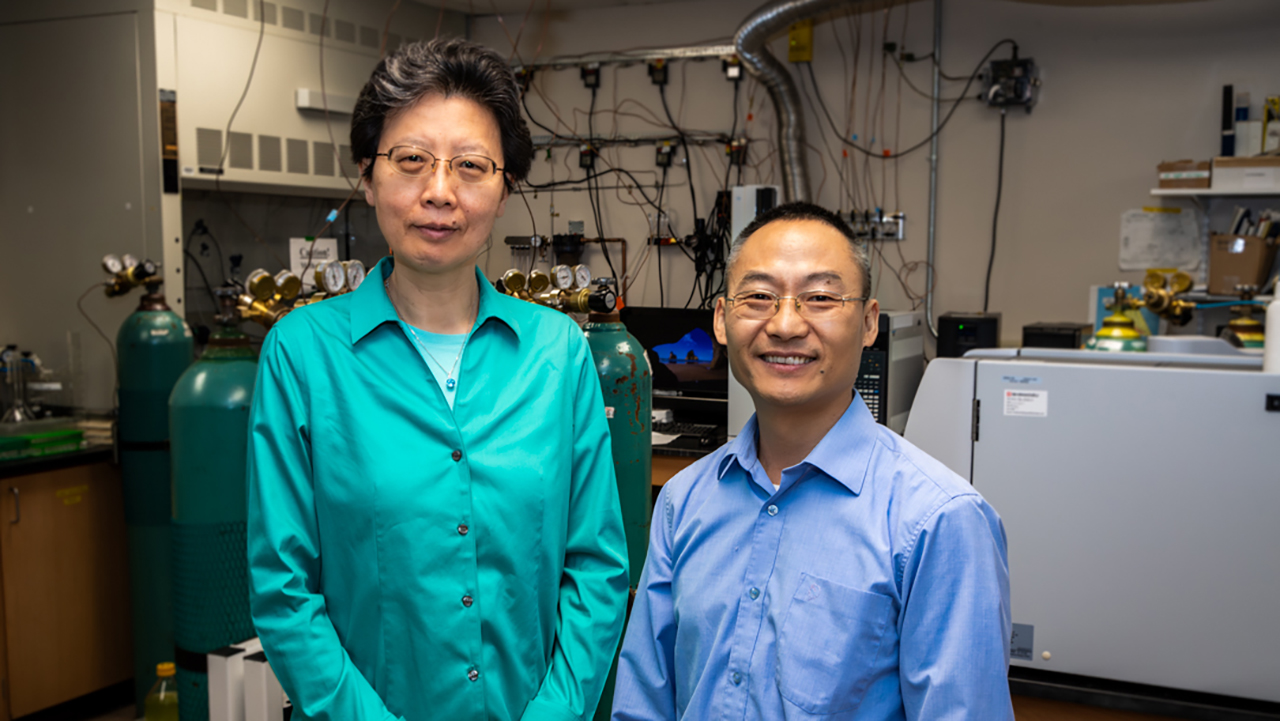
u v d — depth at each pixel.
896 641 0.97
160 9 3.21
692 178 4.61
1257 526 1.85
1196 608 1.91
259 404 1.27
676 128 4.63
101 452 3.01
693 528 1.12
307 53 3.88
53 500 2.90
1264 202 3.74
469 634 1.25
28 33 3.38
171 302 3.25
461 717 1.25
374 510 1.23
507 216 3.75
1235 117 3.73
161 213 3.22
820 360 1.00
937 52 4.18
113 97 3.26
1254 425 1.84
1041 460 2.03
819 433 1.06
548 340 1.40
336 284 2.04
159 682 2.66
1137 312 3.00
